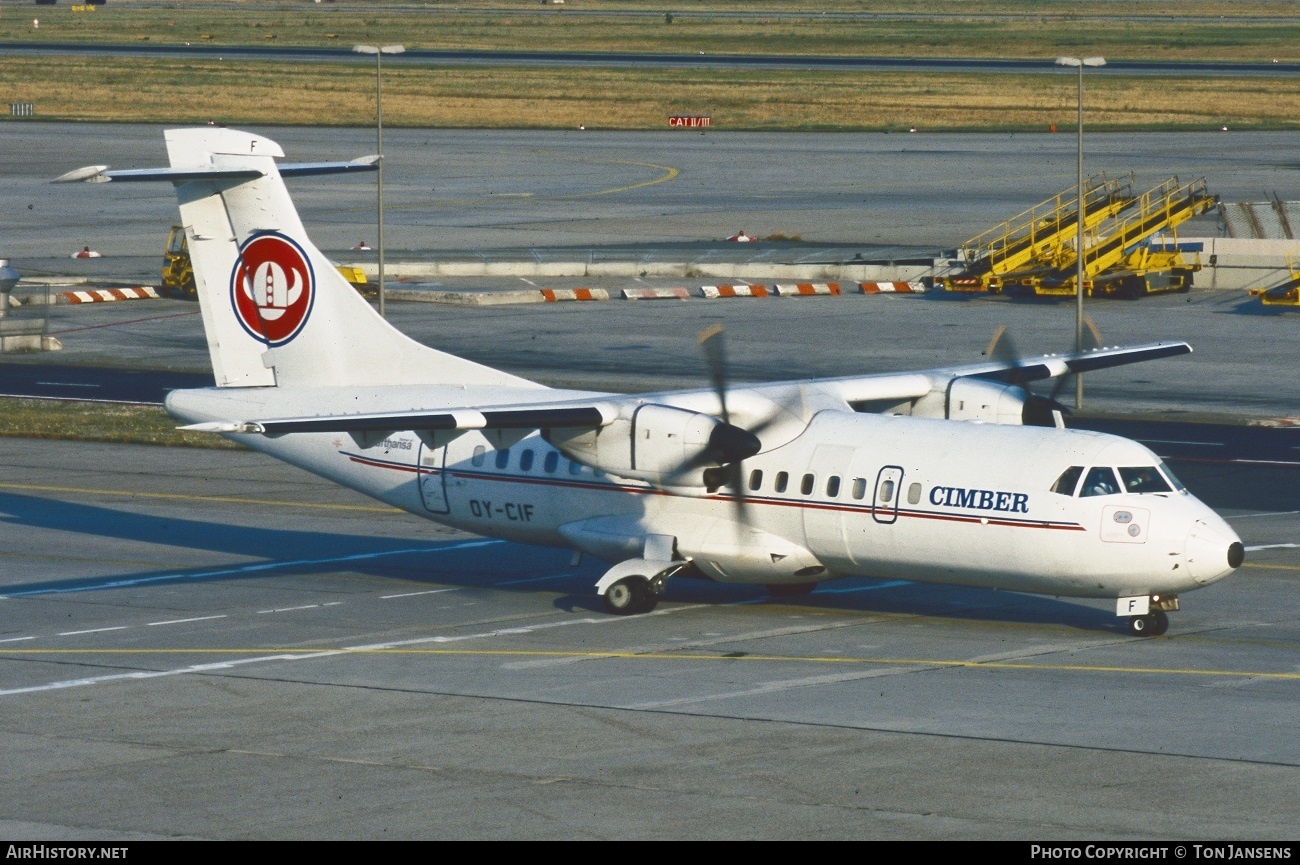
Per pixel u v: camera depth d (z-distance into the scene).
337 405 112.00
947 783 67.56
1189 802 64.81
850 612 103.50
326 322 113.12
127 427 177.38
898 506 96.25
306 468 117.38
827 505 98.38
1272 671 87.00
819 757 71.38
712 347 100.38
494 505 109.50
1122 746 72.69
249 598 108.31
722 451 97.06
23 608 105.38
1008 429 97.12
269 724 77.75
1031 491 93.00
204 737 75.56
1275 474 149.00
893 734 74.94
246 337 115.44
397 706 80.94
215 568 118.19
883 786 67.19
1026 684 84.38
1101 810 63.91
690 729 76.19
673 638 96.25
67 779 69.06
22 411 185.00
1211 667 87.88
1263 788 66.56
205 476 154.88
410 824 63.00
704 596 109.00
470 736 75.38
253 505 141.88
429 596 109.12
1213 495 140.62
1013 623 99.94
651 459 98.94
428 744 74.06
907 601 106.88
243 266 114.12
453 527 113.38
